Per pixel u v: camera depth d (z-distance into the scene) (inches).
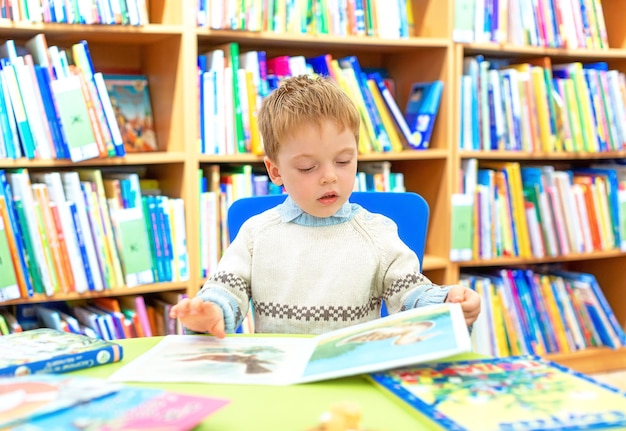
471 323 41.0
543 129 104.5
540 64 105.8
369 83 96.5
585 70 106.9
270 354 36.6
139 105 94.2
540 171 105.2
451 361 34.9
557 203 106.1
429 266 98.4
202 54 96.3
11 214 77.5
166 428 24.4
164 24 89.0
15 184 78.7
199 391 31.2
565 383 31.0
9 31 80.0
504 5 100.1
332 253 50.4
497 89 101.3
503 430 25.8
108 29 80.7
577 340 111.4
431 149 100.6
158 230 85.3
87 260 81.4
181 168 87.2
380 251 50.6
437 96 98.3
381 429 26.8
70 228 80.1
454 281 100.6
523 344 106.3
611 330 111.5
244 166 90.4
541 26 103.3
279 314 49.9
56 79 79.0
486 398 29.2
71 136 78.6
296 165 47.4
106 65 95.3
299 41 92.0
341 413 25.2
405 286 48.0
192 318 40.2
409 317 38.5
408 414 28.4
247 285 50.8
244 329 88.1
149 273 84.5
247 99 88.4
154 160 83.7
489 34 99.8
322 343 37.8
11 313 88.0
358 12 93.9
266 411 28.8
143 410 26.2
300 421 27.7
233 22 86.0
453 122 99.1
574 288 112.1
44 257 79.1
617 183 110.7
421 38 96.7
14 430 24.4
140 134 93.7
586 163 121.9
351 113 47.8
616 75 108.7
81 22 79.0
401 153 96.3
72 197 81.0
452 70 98.1
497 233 103.2
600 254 109.8
